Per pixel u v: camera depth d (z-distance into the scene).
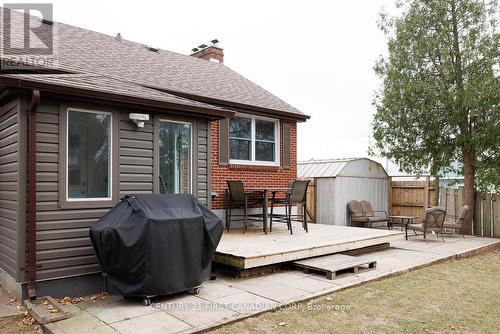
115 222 4.82
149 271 4.72
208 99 8.90
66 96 5.07
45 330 4.12
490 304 5.06
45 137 5.02
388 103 11.52
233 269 6.30
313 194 13.12
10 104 5.23
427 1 10.91
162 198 5.36
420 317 4.54
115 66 8.51
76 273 5.23
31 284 4.79
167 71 9.91
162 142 6.39
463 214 10.53
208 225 5.37
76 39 9.56
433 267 7.37
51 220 5.04
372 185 13.78
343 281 5.98
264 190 8.59
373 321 4.40
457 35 10.91
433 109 10.94
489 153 11.10
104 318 4.36
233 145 10.15
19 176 4.82
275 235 8.32
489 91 9.92
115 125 5.67
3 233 5.54
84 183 5.39
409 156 11.87
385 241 8.52
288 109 11.02
